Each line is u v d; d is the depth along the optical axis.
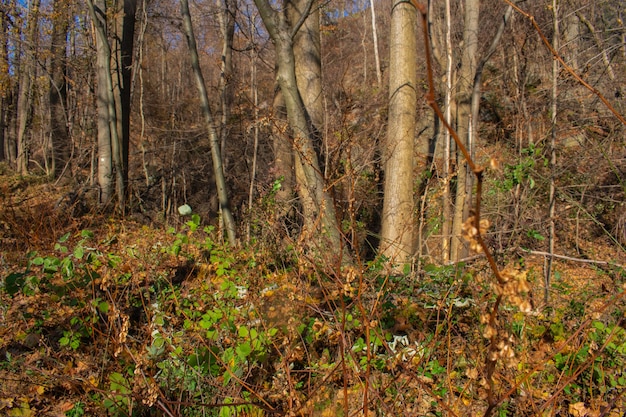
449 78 7.13
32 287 4.08
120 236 5.57
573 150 6.48
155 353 3.06
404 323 3.48
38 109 21.45
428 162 10.30
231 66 13.44
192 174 13.55
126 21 12.26
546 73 6.75
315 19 8.46
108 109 11.09
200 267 5.09
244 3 11.02
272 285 3.92
